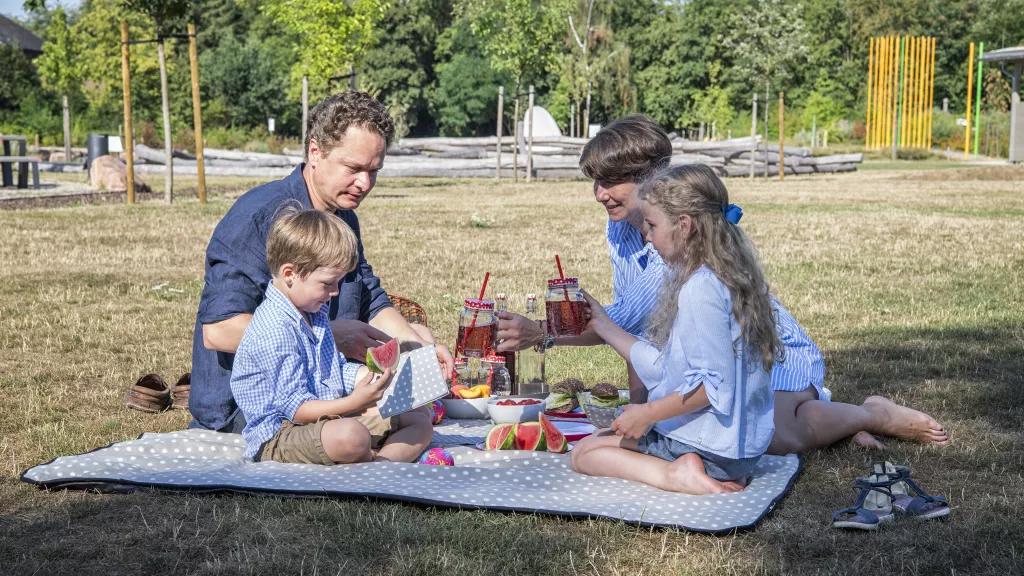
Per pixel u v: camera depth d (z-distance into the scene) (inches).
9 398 184.4
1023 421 164.1
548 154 1168.8
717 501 123.2
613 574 102.0
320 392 144.3
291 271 138.4
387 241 446.0
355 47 850.8
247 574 100.0
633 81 2529.5
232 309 147.0
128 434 161.6
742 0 2445.9
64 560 104.7
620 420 129.4
